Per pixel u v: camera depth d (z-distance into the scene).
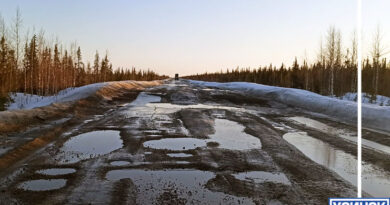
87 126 11.96
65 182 5.96
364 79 37.00
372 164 7.55
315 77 42.22
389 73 37.88
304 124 13.52
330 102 18.08
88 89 22.80
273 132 11.45
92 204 4.97
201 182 6.09
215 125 12.64
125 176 6.34
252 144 9.37
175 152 8.26
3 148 7.88
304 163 7.51
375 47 30.19
